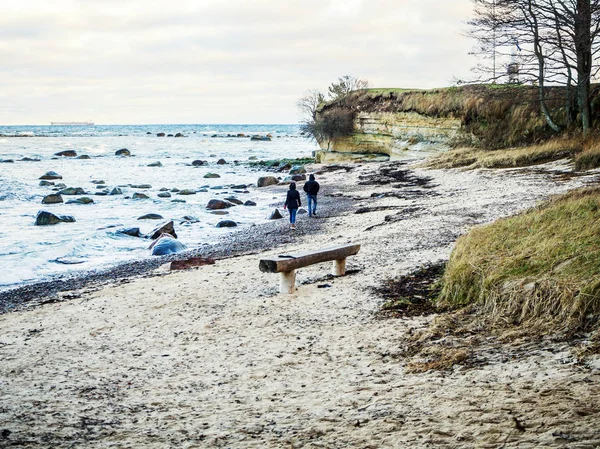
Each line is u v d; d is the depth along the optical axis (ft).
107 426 19.94
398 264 42.34
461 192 83.15
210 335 31.14
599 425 14.71
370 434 16.72
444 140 138.72
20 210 98.99
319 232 68.44
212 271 48.24
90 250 67.15
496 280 29.66
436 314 30.42
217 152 278.05
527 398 17.65
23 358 29.35
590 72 98.32
